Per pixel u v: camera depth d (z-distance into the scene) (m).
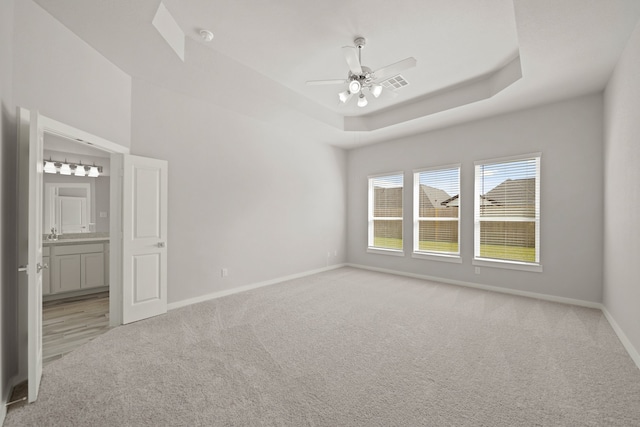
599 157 3.66
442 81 3.94
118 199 3.16
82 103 2.59
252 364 2.30
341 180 6.59
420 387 1.99
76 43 2.52
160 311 3.43
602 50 2.73
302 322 3.19
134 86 3.30
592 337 2.80
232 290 4.35
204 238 4.01
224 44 3.12
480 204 4.75
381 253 6.07
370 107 4.91
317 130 5.28
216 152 4.15
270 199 4.97
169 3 2.50
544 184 4.07
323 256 6.12
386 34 2.94
